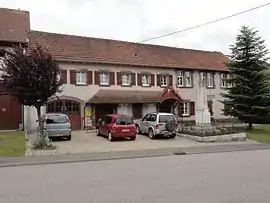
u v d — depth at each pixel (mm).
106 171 12578
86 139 24719
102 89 33406
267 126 34531
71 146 21156
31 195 8734
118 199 8070
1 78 21906
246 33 30359
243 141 24672
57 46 33062
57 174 12117
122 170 12742
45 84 19953
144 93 35125
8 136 24734
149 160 15883
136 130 26688
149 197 8195
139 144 22438
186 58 40781
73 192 8961
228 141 24594
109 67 33906
